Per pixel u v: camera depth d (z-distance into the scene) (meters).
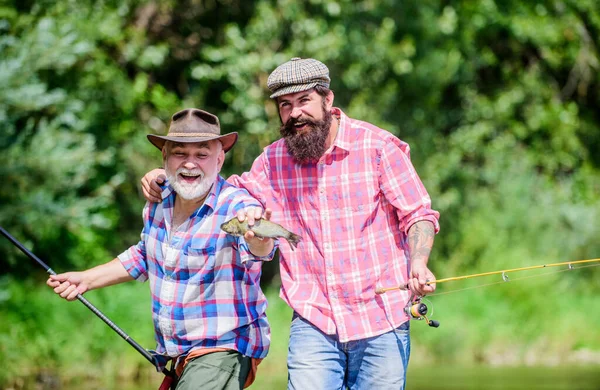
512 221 28.55
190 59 26.33
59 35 21.25
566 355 21.97
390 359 7.43
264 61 23.66
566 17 31.89
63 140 20.23
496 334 22.00
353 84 25.39
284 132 7.44
